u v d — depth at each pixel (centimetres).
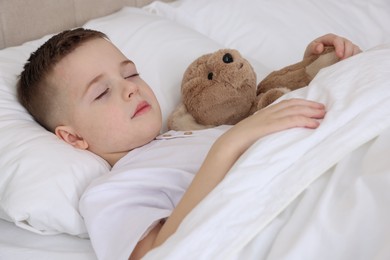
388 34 166
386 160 71
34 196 88
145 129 103
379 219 66
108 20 139
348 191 70
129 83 103
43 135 100
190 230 70
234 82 109
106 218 86
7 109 107
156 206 90
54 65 104
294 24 156
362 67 88
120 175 91
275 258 66
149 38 134
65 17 142
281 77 118
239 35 152
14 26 132
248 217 70
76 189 92
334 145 75
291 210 73
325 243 66
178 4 159
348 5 169
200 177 80
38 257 87
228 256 67
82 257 87
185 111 117
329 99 84
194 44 136
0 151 96
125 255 80
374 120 77
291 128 80
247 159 75
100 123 101
